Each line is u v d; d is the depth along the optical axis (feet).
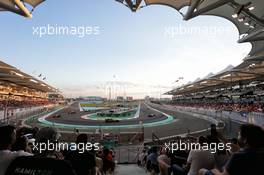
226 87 186.60
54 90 274.16
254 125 6.41
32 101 236.43
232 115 85.51
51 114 181.98
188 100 284.00
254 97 122.31
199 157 11.25
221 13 41.78
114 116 171.22
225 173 6.23
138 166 33.53
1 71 105.19
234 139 14.21
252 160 5.93
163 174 17.52
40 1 34.40
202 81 159.63
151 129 97.71
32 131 20.57
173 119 140.46
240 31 48.29
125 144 63.98
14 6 28.14
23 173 5.22
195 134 72.02
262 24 33.32
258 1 34.27
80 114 192.13
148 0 37.83
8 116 86.89
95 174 10.49
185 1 38.19
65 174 5.06
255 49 65.92
